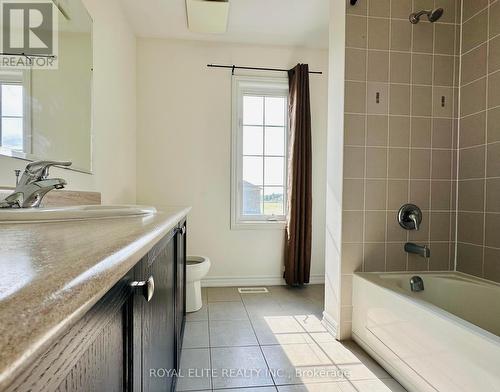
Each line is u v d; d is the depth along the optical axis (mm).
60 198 1285
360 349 1673
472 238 1810
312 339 1774
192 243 2750
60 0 1258
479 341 1013
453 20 1896
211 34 2588
